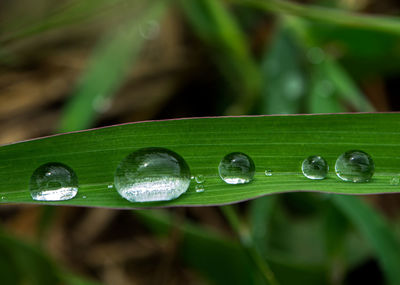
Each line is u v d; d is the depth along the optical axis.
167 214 0.19
